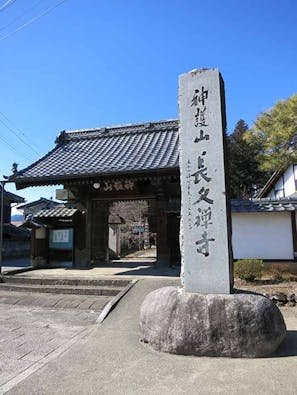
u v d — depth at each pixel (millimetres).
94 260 16359
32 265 14414
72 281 10711
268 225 12586
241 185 34188
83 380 4379
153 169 11578
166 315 5492
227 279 5734
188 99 6473
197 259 5938
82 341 6020
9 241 27609
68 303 9172
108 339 6039
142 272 12141
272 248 12430
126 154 13906
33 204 34344
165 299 5723
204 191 6098
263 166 17578
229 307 5250
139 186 13891
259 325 5105
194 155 6266
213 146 6164
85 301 9273
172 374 4508
